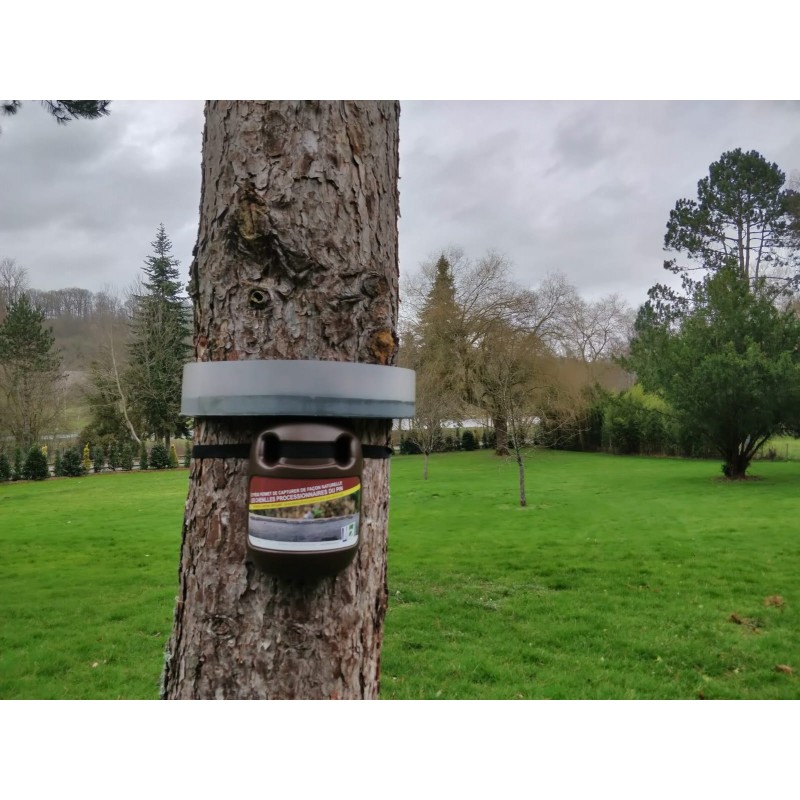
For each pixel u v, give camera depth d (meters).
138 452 30.88
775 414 15.90
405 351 27.55
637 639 5.12
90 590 7.13
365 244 1.37
